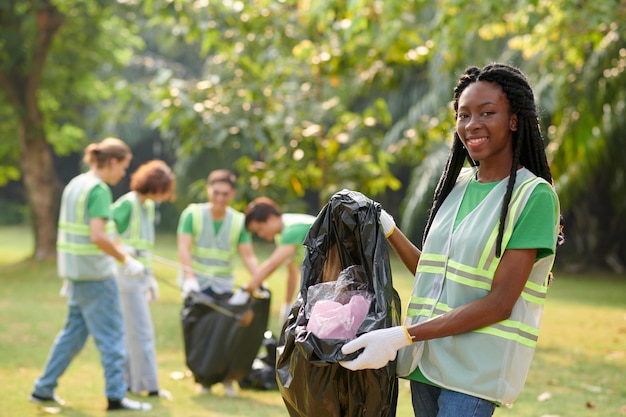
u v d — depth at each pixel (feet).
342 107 44.83
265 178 43.06
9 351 35.88
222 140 40.19
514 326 13.07
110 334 26.27
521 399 28.25
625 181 68.44
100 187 25.81
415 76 89.61
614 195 70.79
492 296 12.86
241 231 30.63
